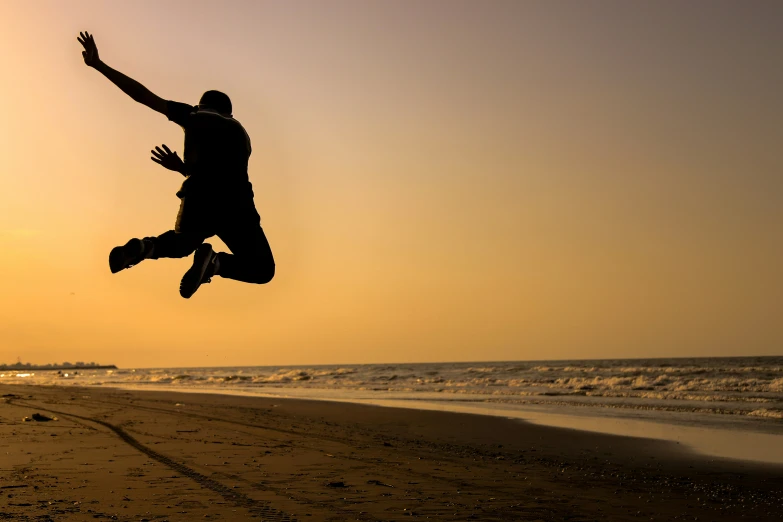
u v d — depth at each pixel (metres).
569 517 8.51
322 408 26.70
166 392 41.31
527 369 76.75
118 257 2.91
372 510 8.50
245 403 29.77
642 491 10.41
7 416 21.08
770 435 17.52
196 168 3.29
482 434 17.95
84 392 41.22
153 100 3.30
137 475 10.62
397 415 23.48
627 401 29.19
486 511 8.66
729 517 8.72
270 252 3.45
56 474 10.61
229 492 9.40
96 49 3.14
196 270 3.08
